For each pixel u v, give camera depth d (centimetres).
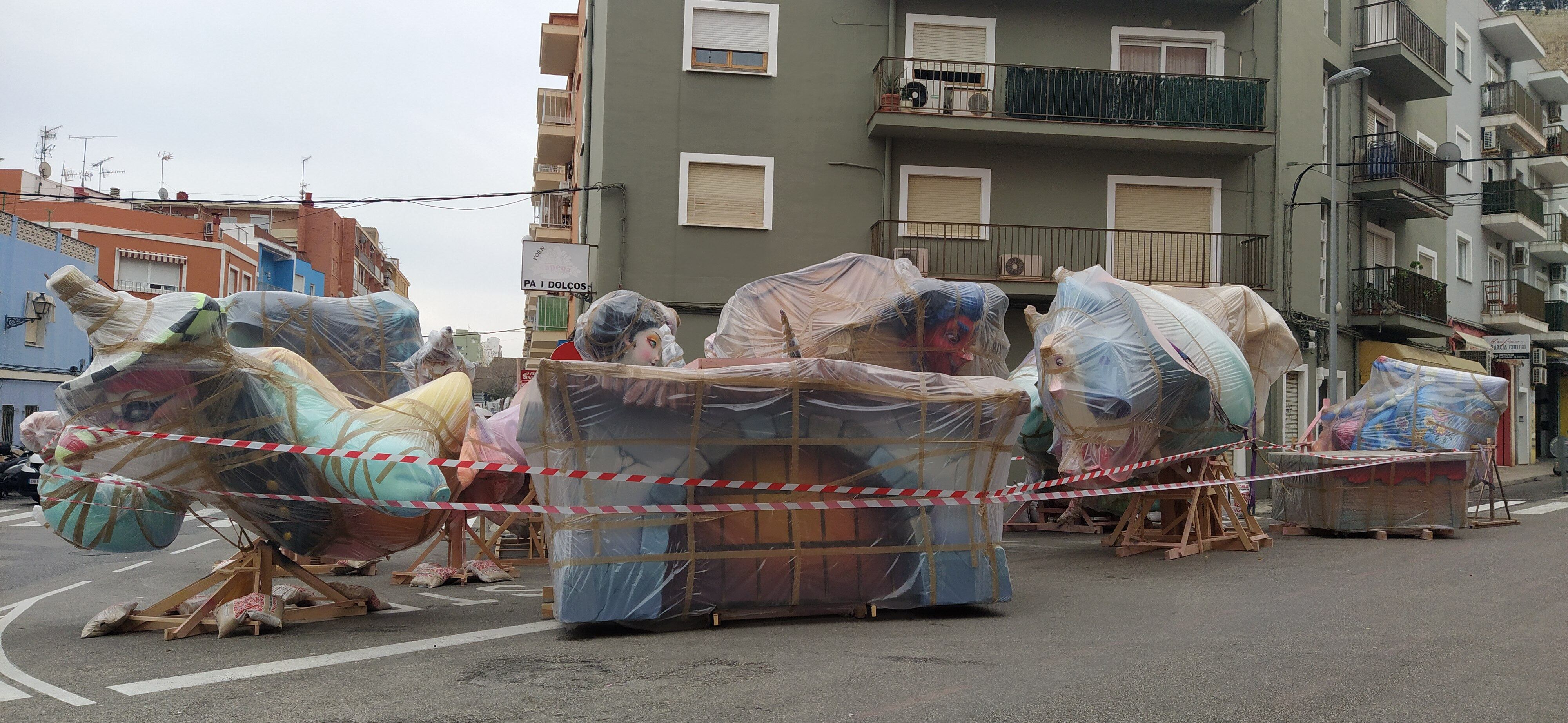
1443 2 2908
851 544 681
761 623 677
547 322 2545
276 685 524
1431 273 2856
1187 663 540
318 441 672
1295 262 2172
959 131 1944
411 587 927
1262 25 2138
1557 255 3606
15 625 734
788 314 970
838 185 1962
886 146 1977
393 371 1069
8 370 2877
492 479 965
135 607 698
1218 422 1038
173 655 607
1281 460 1338
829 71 1966
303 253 6078
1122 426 993
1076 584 870
